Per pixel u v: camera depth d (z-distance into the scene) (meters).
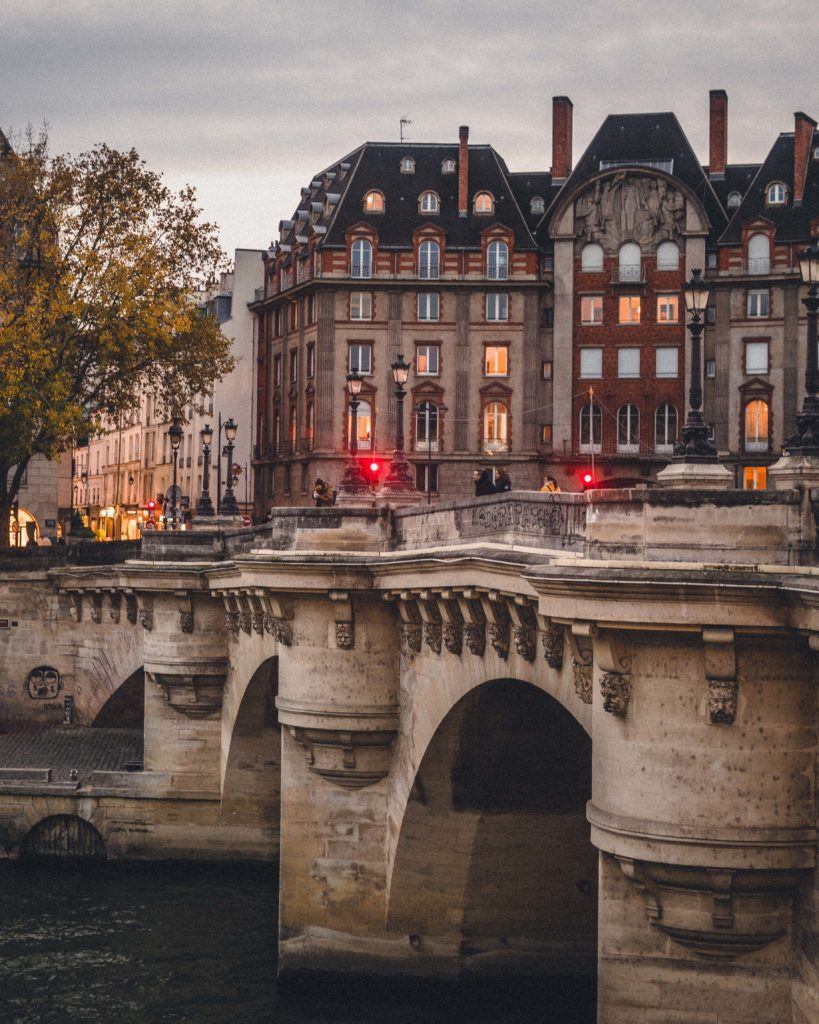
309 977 38.28
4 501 71.31
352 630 36.91
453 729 33.12
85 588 64.19
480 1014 36.59
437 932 37.34
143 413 144.25
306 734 37.75
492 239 108.38
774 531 21.44
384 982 37.75
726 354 104.75
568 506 25.02
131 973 40.84
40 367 67.00
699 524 21.66
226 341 74.00
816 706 21.50
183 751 53.56
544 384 108.94
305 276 112.31
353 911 38.16
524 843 35.69
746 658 21.48
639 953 22.92
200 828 53.19
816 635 20.19
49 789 53.66
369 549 37.31
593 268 107.50
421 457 108.12
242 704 49.44
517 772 34.09
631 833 22.12
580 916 36.50
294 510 38.06
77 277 69.06
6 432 68.50
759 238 104.12
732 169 111.12
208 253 72.88
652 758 22.05
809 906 21.67
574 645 23.50
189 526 72.12
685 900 22.30
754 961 22.38
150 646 53.19
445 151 112.50
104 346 70.00
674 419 106.44
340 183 114.12
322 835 38.38
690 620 21.17
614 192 107.31
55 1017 37.75
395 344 108.44
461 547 30.05
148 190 71.44
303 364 112.31
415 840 36.28
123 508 136.25
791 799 21.58
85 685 66.00
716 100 110.69
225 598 49.25
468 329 108.38
